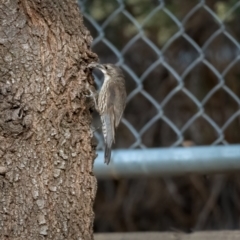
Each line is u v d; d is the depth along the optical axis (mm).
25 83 6301
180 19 13617
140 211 15000
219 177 14391
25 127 6258
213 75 14305
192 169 7391
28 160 6281
